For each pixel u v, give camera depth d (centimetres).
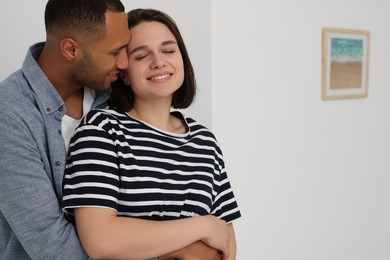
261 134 267
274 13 264
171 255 123
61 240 111
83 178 113
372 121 331
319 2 287
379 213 344
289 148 282
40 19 184
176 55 131
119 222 112
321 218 306
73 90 126
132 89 132
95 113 122
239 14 248
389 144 346
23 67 119
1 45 175
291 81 278
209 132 143
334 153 309
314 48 288
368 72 320
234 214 145
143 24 129
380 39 327
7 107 110
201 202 130
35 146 113
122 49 123
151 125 130
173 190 125
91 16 114
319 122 297
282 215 284
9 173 108
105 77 122
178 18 227
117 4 121
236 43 248
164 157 126
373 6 320
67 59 118
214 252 125
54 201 112
